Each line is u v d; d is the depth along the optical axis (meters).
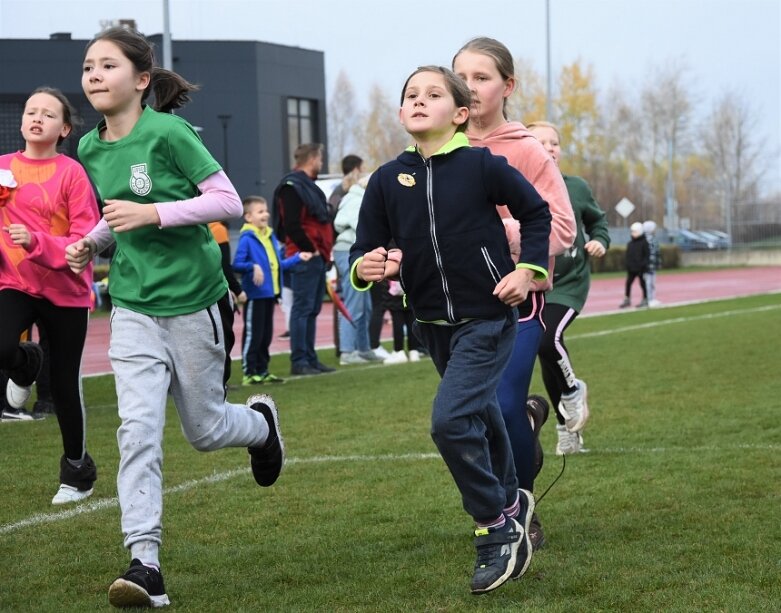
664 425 9.23
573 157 81.69
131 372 4.84
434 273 4.70
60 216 6.85
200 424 5.15
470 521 6.11
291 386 12.52
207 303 5.03
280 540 5.83
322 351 17.48
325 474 7.52
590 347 16.06
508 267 4.74
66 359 6.77
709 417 9.58
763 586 4.77
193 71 46.62
